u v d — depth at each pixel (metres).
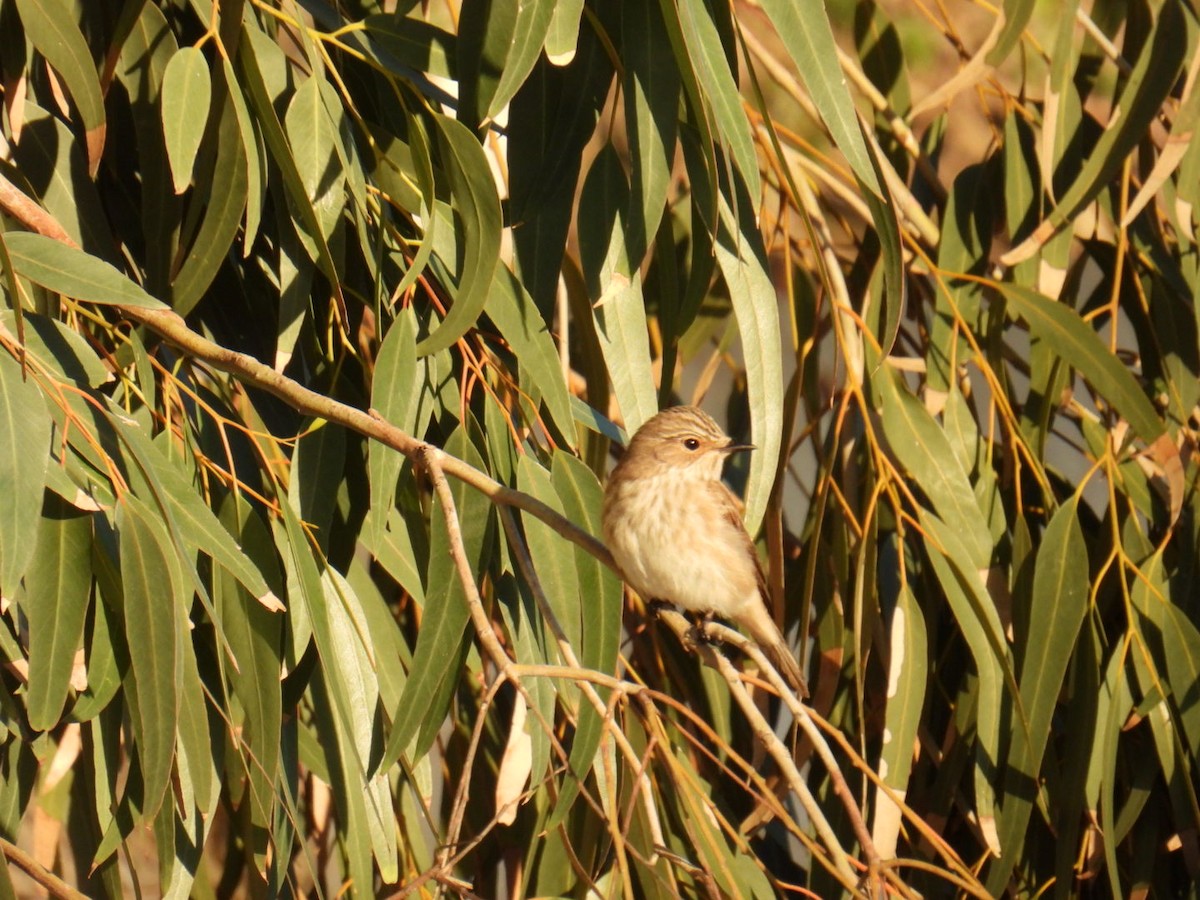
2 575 6.83
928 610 11.69
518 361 9.36
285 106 9.14
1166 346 12.25
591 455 11.22
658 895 10.10
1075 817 10.80
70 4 9.51
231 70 8.42
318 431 8.95
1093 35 12.66
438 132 9.51
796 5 8.66
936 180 13.26
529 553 9.14
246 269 9.95
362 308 9.88
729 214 9.16
